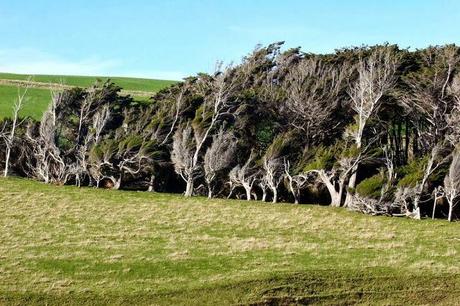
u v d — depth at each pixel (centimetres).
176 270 3369
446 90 5547
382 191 4844
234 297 3080
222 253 3694
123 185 5928
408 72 5991
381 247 3909
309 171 5281
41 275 3225
